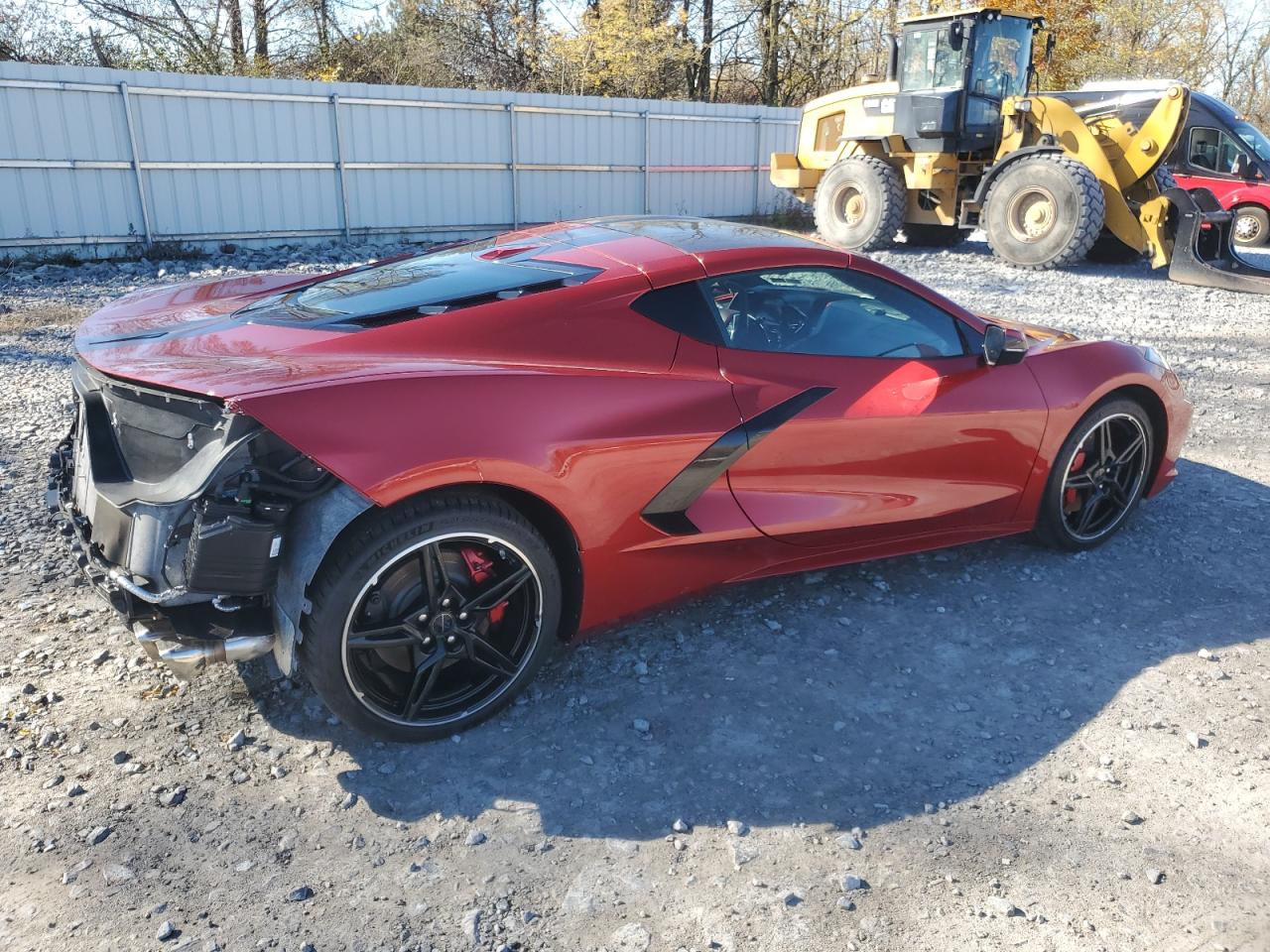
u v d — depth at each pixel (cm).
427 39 2652
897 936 208
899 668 313
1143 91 1309
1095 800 252
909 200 1465
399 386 245
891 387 333
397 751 266
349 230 1485
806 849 234
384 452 237
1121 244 1323
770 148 1984
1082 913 214
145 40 2394
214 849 229
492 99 1568
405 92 1474
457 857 229
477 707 275
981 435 351
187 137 1302
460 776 257
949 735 279
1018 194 1248
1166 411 403
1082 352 386
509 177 1630
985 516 369
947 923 212
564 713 286
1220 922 212
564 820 242
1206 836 239
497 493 265
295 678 296
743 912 214
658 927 210
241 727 274
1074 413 371
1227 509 454
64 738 266
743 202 1989
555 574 277
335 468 232
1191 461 526
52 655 305
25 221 1201
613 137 1741
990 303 993
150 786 249
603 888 221
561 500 268
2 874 218
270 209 1401
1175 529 429
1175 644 330
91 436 264
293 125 1388
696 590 315
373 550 242
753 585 367
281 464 238
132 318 311
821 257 331
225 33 2502
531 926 209
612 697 295
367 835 235
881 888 222
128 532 245
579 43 2766
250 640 243
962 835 239
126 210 1274
